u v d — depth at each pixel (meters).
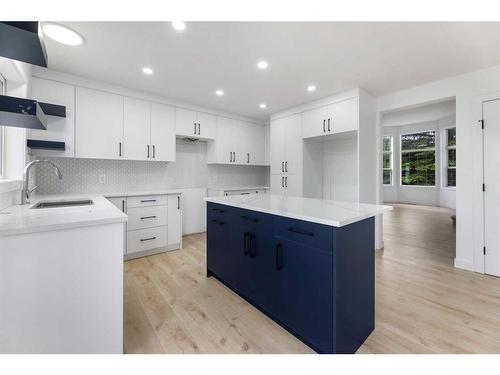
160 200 3.35
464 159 2.78
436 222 5.49
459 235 2.81
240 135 4.71
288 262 1.58
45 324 1.18
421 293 2.21
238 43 2.14
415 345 1.53
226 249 2.26
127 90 3.25
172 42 2.12
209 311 1.92
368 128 3.41
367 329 1.61
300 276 1.50
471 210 2.73
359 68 2.64
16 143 2.17
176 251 3.46
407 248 3.58
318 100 3.71
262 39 2.08
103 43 2.13
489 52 2.29
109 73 2.77
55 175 3.04
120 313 1.36
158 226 3.34
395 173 8.97
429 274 2.63
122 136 3.21
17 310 1.12
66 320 1.23
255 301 1.91
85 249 1.27
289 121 4.21
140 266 2.88
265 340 1.57
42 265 1.17
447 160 7.72
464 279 2.51
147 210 3.24
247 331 1.67
